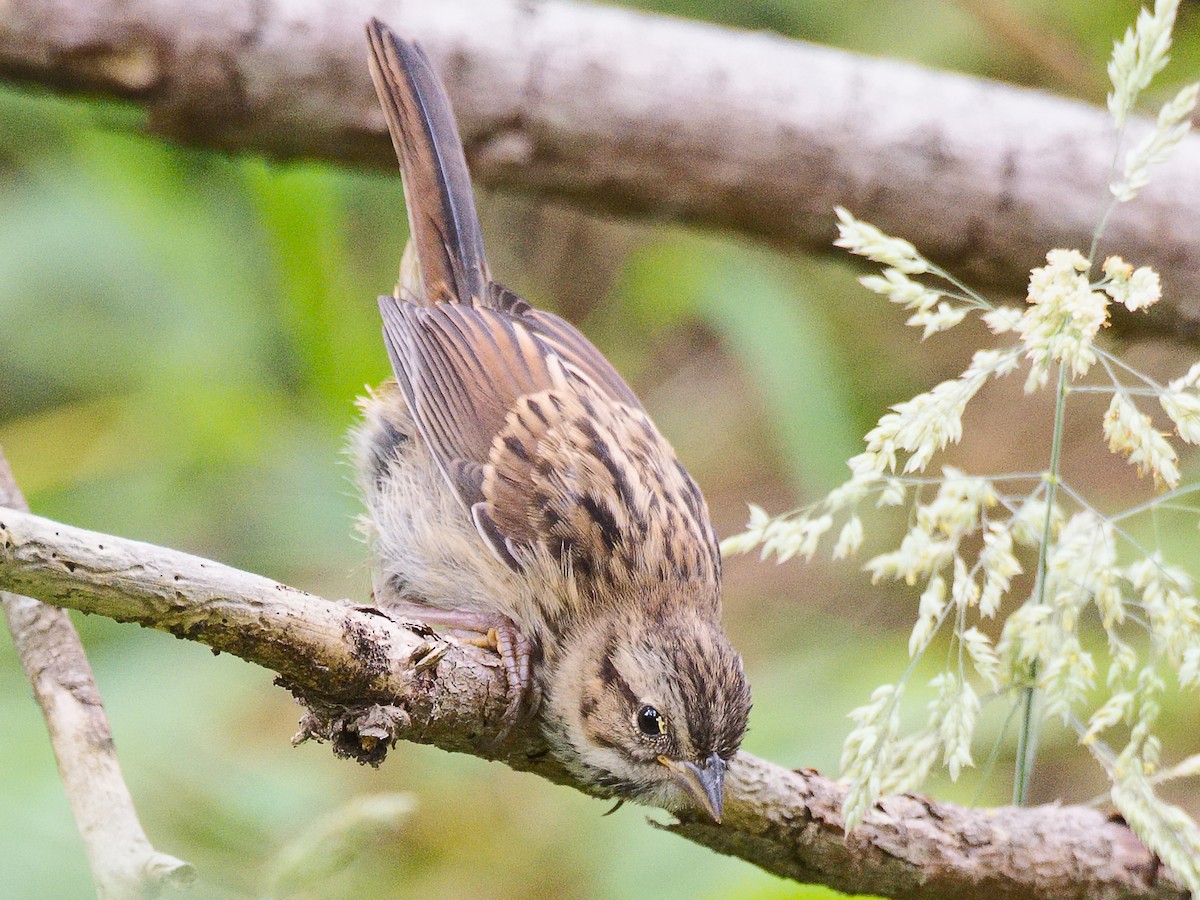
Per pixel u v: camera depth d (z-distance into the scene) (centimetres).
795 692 1050
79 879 878
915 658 621
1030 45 1217
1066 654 650
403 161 973
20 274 1198
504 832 1067
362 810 621
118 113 1078
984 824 706
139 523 1134
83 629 1061
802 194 1075
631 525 827
